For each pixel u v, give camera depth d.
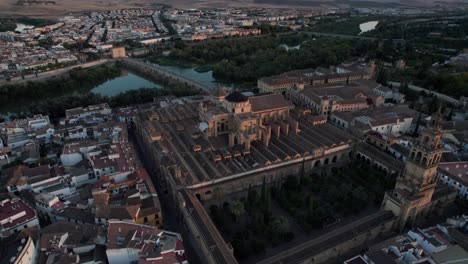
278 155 172.50
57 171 157.75
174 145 179.75
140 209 129.75
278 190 151.88
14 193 145.12
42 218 137.25
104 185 141.88
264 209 135.25
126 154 169.50
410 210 127.69
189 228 130.75
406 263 104.62
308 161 172.12
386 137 186.88
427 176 124.81
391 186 153.00
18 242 109.44
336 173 168.88
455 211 142.50
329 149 177.12
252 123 180.50
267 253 122.06
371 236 125.00
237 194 155.62
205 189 147.50
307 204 145.25
